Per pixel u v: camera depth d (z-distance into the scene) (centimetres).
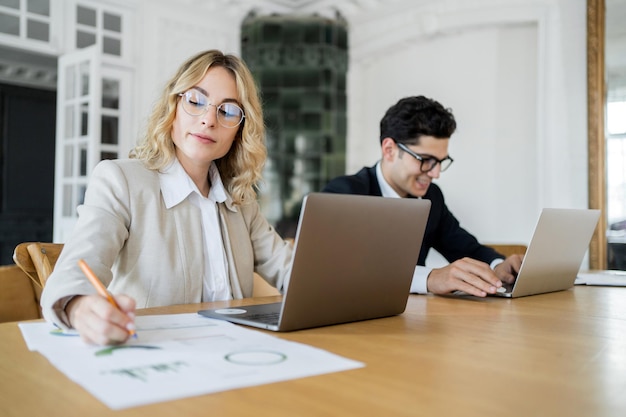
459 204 392
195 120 129
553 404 49
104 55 380
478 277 125
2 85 591
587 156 321
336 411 46
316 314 83
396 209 92
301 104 440
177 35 412
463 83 391
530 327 87
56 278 82
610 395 51
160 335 74
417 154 183
